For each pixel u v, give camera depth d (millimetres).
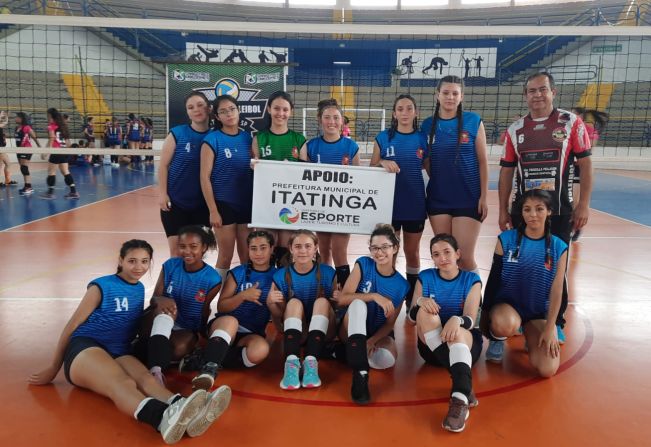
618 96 20328
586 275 5293
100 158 18312
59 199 10328
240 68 6125
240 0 25547
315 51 24281
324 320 3137
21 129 10453
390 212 3850
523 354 3475
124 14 22812
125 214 8812
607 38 21125
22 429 2455
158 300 3115
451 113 3752
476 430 2498
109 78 21016
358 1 26328
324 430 2492
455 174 3762
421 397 2852
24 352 3328
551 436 2443
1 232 7129
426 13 25375
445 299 3127
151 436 2418
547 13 23953
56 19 4684
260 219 3867
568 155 3553
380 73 23875
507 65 22375
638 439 2420
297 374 2934
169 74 6168
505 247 3283
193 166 3920
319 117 3969
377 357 3164
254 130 6195
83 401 2730
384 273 3316
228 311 3307
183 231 3201
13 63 19203
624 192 12320
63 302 4285
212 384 2803
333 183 3826
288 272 3357
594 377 3080
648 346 3539
